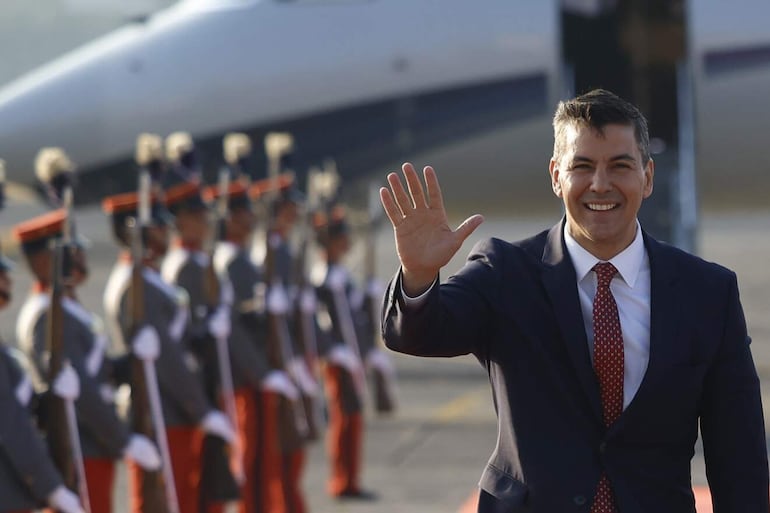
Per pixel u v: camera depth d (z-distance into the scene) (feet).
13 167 132.57
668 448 30.12
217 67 128.57
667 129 127.44
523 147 128.57
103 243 250.78
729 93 126.82
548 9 126.00
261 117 128.36
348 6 128.16
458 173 130.41
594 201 29.99
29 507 47.34
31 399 48.47
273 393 70.85
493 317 30.71
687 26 126.31
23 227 54.03
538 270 30.86
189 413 61.36
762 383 122.83
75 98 131.03
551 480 29.66
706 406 30.86
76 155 131.44
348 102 127.75
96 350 54.03
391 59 126.93
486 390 121.39
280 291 72.74
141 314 57.16
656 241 31.30
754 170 129.70
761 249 284.41
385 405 99.81
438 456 92.27
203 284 67.97
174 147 70.33
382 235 303.48
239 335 69.77
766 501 30.58
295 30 128.16
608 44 127.34
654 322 30.12
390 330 30.09
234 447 65.41
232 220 73.61
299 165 129.18
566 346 30.04
